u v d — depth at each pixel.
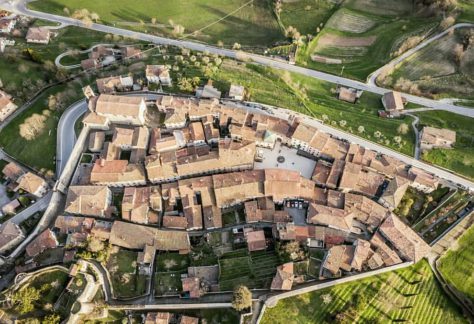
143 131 135.50
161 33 188.50
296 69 166.50
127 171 127.88
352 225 123.06
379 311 110.38
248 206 123.75
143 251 117.12
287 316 105.75
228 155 128.88
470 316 114.50
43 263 115.38
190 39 185.62
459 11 174.25
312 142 132.00
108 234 118.88
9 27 186.62
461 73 159.88
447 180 131.88
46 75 161.75
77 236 117.06
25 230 123.25
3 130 145.50
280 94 152.88
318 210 120.81
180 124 137.88
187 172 129.50
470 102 152.62
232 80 155.38
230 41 186.88
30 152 138.88
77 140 135.88
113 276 113.62
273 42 184.62
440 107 151.88
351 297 110.38
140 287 112.38
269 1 199.50
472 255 122.62
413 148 140.00
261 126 135.50
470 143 140.88
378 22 182.50
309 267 114.19
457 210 127.44
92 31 189.25
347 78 164.12
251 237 117.94
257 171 126.69
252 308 105.94
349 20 184.62
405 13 185.00
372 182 127.62
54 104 146.12
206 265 116.00
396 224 119.88
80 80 160.25
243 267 114.50
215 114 139.62
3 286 113.81
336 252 114.12
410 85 156.50
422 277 117.69
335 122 145.62
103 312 104.69
